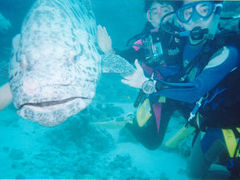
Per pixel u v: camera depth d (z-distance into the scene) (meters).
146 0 3.58
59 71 1.47
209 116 2.32
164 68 3.10
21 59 1.49
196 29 2.38
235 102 2.14
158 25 3.49
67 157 4.74
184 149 4.95
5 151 4.63
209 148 2.67
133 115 4.29
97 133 5.60
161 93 2.36
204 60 2.49
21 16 18.58
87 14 3.03
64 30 1.69
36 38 1.53
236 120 2.18
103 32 2.99
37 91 1.40
